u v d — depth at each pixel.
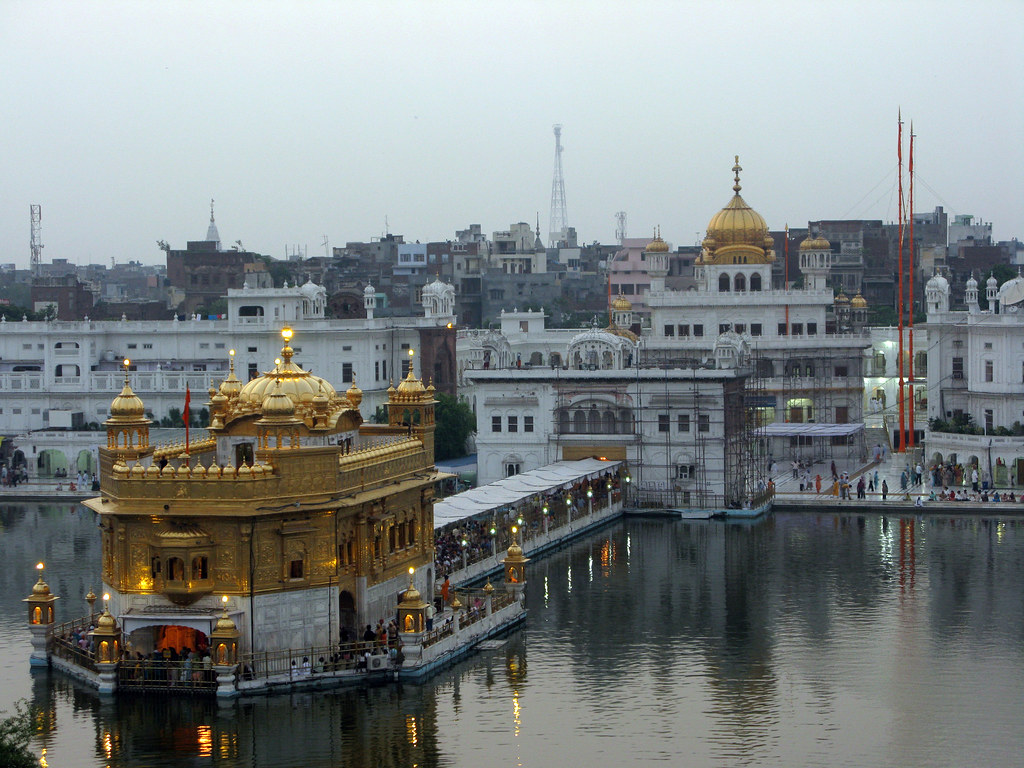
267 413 75.06
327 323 170.62
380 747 67.94
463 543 105.25
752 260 182.38
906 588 101.38
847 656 83.44
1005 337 149.62
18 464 157.62
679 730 70.19
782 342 172.38
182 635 77.62
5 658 82.81
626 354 151.62
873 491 142.62
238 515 72.75
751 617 93.38
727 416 138.75
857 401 172.50
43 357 171.75
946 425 153.12
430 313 178.50
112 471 76.25
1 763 58.59
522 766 65.38
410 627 77.44
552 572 109.69
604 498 135.75
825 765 65.31
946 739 68.75
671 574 108.00
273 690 73.69
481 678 79.06
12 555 115.75
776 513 138.00
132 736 69.19
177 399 165.12
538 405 143.75
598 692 76.50
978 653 83.69
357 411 84.62
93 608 90.00
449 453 160.88
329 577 75.94
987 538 120.81
